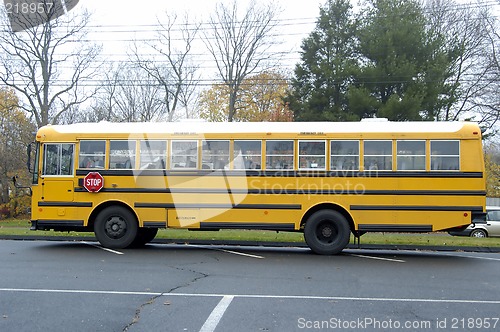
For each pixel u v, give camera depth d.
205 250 13.90
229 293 8.15
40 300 7.55
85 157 13.67
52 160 13.74
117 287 8.51
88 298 7.70
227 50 36.97
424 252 14.62
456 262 12.15
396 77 29.70
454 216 12.57
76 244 14.83
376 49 30.69
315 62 36.44
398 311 7.14
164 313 6.90
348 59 33.59
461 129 12.73
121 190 13.48
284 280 9.34
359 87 30.88
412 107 28.48
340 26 36.81
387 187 12.75
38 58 33.25
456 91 33.06
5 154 35.62
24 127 35.81
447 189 12.63
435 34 32.56
